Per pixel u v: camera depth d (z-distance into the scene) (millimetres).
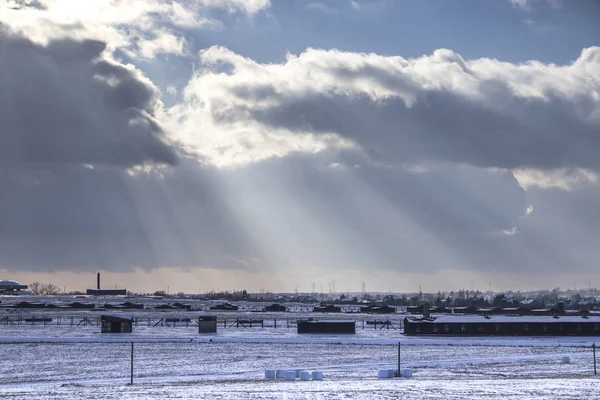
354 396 90688
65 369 131875
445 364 138000
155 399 89500
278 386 101688
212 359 146750
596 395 91500
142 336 196875
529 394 92188
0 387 107375
